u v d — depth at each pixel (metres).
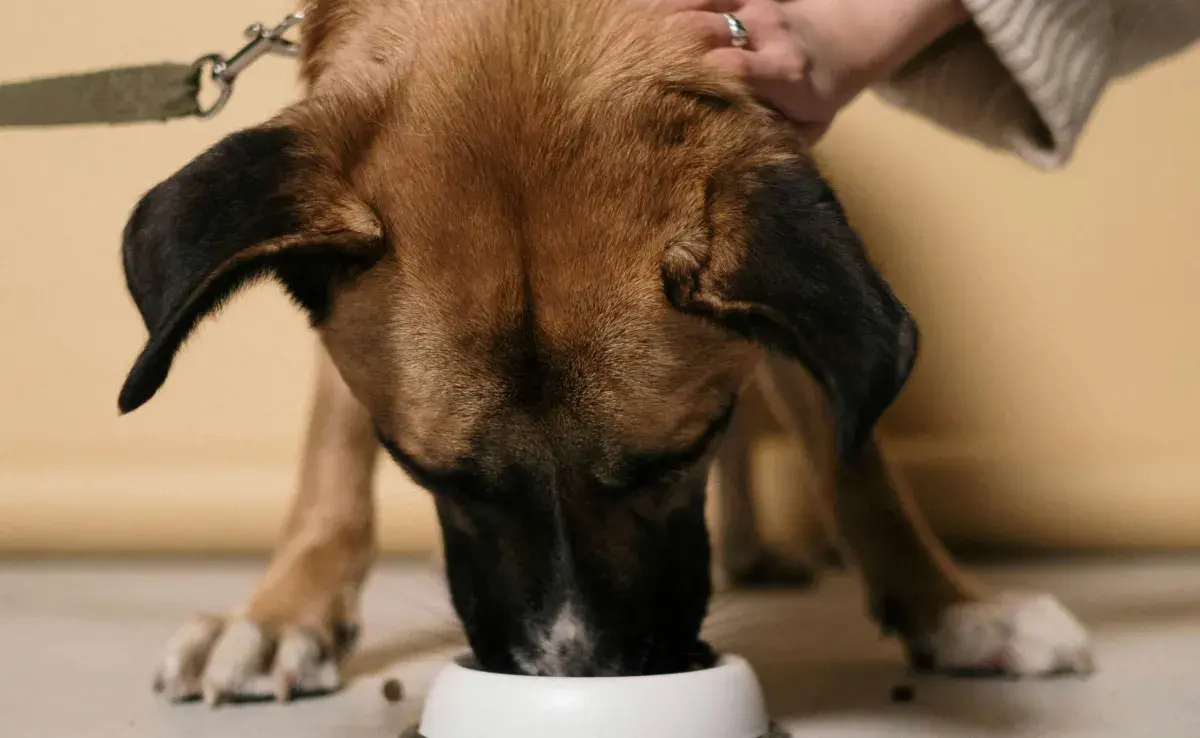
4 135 3.61
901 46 1.70
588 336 1.38
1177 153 3.43
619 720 1.32
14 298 3.64
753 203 1.35
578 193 1.39
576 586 1.48
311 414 2.03
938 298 3.51
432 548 3.46
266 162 1.43
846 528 2.02
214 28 3.55
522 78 1.46
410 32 1.57
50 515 3.45
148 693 1.80
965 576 2.03
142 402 1.31
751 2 1.58
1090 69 1.85
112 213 3.62
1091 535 3.30
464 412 1.41
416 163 1.43
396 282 1.43
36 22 3.59
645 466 1.42
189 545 3.46
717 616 2.31
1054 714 1.57
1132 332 3.49
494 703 1.37
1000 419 3.53
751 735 1.39
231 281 1.35
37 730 1.58
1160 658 1.92
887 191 3.49
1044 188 3.47
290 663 1.74
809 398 2.05
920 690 1.74
